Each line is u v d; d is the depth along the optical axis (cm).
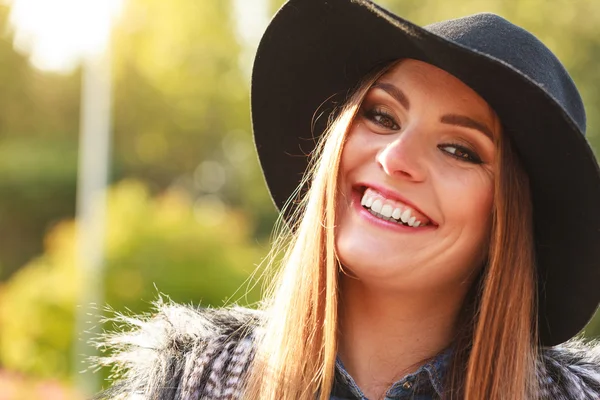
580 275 161
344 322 166
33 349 801
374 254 152
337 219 158
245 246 998
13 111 1906
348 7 156
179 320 173
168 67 1677
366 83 160
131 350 171
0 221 1530
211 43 1639
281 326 164
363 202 156
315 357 162
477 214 153
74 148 1822
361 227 155
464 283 163
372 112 160
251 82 176
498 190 152
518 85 140
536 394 160
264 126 182
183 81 1694
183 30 1628
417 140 151
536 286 163
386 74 159
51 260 943
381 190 153
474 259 160
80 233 845
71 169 1577
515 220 155
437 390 160
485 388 157
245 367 165
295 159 185
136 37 1698
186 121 1894
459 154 154
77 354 766
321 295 162
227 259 824
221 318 176
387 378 164
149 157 1989
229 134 1878
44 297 804
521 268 157
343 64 171
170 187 2039
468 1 997
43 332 799
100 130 831
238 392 162
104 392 170
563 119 140
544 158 152
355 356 165
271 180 188
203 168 2059
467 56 138
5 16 1875
